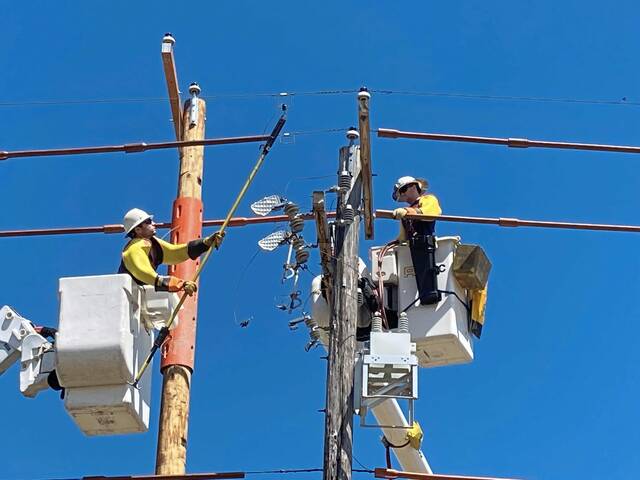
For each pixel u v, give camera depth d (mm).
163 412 12281
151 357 11305
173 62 14031
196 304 13062
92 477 11133
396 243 12844
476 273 12602
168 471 11898
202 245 11672
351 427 10914
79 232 13156
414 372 11016
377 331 11555
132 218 11648
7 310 11836
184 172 13727
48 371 11492
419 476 11211
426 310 12562
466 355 12672
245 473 10969
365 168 11719
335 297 11633
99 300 11141
